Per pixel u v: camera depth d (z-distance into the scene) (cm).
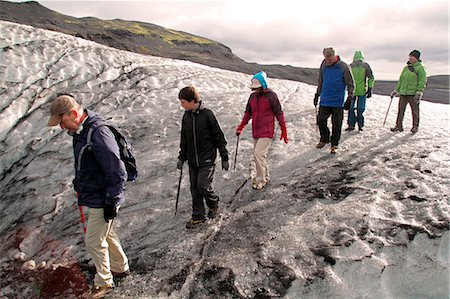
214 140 476
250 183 628
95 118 338
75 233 542
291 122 954
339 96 682
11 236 575
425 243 401
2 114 1055
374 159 649
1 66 1280
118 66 1548
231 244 458
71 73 1381
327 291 366
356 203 499
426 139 743
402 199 489
